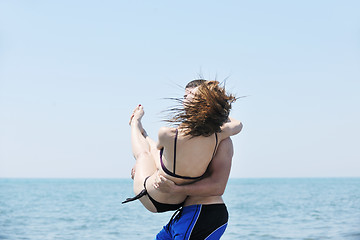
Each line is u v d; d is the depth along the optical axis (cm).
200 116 291
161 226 1198
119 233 1078
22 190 5078
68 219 1430
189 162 301
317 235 992
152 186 318
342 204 2064
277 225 1220
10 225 1272
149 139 373
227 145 314
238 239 957
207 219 313
